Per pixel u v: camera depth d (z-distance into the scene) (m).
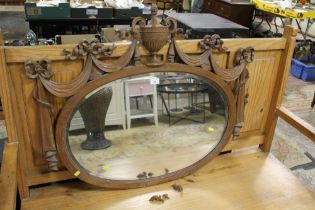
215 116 1.21
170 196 1.12
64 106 0.92
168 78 1.04
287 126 2.36
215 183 1.20
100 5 2.21
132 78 0.99
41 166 1.08
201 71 1.05
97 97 0.97
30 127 0.99
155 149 1.19
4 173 0.83
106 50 0.92
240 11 3.58
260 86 1.28
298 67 3.33
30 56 0.87
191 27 1.34
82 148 1.04
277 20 4.61
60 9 1.97
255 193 1.16
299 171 1.83
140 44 0.95
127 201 1.09
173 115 1.15
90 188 1.14
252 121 1.36
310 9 3.01
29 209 1.03
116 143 1.11
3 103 0.90
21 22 3.30
